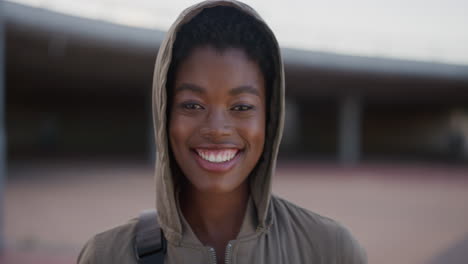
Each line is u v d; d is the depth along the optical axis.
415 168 18.16
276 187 11.88
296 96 24.09
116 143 27.55
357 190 11.41
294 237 1.28
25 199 9.37
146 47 13.42
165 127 1.18
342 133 21.14
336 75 17.33
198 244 1.20
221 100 1.11
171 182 1.20
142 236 1.25
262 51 1.19
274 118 1.29
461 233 6.80
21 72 17.12
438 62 17.89
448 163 20.89
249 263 1.21
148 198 9.58
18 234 6.29
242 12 1.20
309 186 12.10
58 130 26.27
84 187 11.20
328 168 17.69
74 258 5.17
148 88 19.80
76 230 6.57
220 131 1.08
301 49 15.84
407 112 28.50
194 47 1.12
